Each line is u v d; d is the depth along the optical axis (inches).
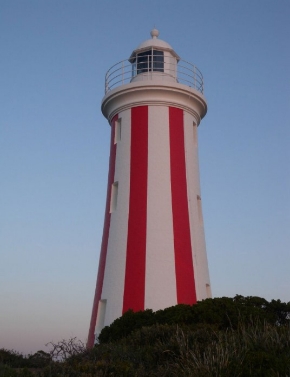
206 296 853.8
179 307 682.2
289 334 467.8
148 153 878.4
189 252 843.4
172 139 889.5
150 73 919.0
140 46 949.8
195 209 884.6
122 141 908.0
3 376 453.1
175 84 892.6
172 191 861.2
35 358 652.7
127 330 683.4
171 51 949.8
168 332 561.9
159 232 834.8
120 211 868.0
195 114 946.7
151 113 898.1
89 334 856.3
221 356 426.9
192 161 910.4
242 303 688.4
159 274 812.6
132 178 872.9
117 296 818.8
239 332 530.9
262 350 437.1
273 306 701.3
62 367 470.3
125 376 450.0
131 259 828.0
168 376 447.8
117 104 926.4
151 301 799.1
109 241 866.8
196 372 414.9
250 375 393.4
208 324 589.9
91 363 476.1
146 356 504.7
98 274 882.1
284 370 389.1
